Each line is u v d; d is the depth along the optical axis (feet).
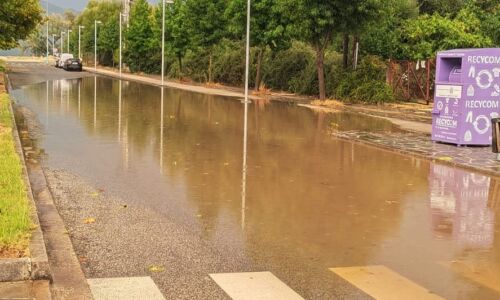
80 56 314.35
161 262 19.92
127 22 253.65
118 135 52.19
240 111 80.18
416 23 102.58
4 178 28.02
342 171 37.47
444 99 49.52
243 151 44.78
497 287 18.21
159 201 28.53
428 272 19.47
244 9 112.16
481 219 26.40
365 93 92.79
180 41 167.63
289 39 114.01
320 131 58.90
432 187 33.09
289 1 94.43
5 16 110.93
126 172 35.53
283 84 126.72
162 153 42.86
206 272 19.06
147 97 103.71
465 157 42.42
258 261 20.24
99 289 17.43
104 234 22.94
